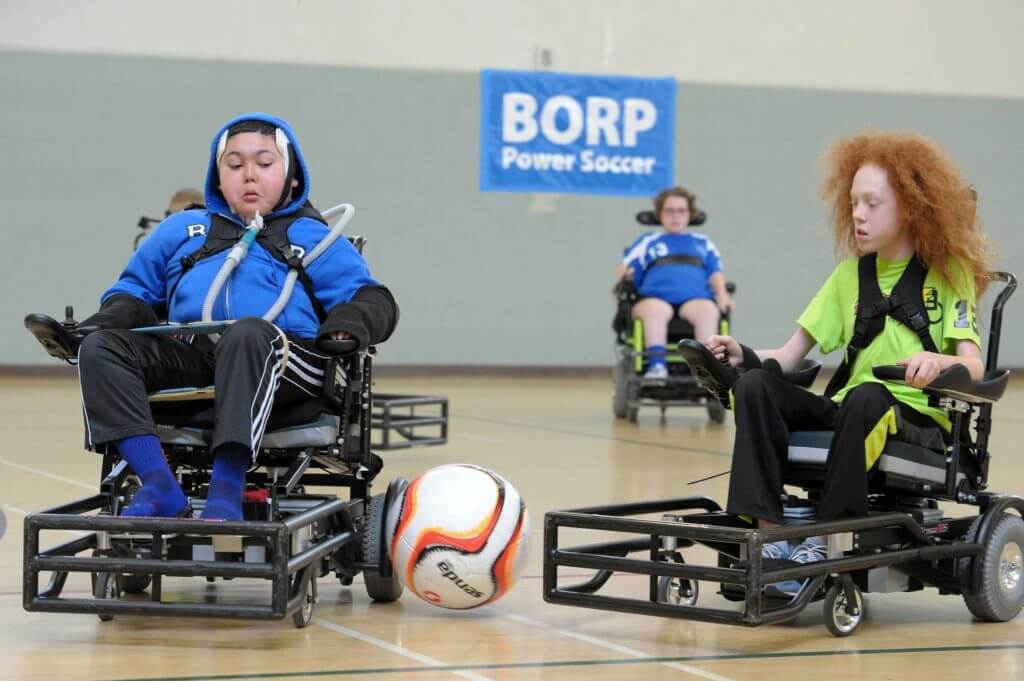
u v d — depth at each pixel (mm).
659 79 20344
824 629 4473
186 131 18969
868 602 5066
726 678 3711
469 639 4223
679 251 14047
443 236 19828
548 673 3752
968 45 21078
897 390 4707
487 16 19844
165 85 18891
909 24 20938
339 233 4750
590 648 4109
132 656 3895
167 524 3883
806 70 20750
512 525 4492
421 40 19672
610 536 6594
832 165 5078
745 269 20688
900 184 4746
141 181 18844
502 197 19984
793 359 5102
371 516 4730
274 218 4812
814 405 4492
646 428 13102
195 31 18969
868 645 4203
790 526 4086
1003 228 21219
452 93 19766
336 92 19438
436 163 19766
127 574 4398
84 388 4148
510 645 4141
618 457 10188
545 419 13812
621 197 20312
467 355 19984
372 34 19516
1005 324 21078
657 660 3943
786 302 20797
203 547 4270
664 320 13578
